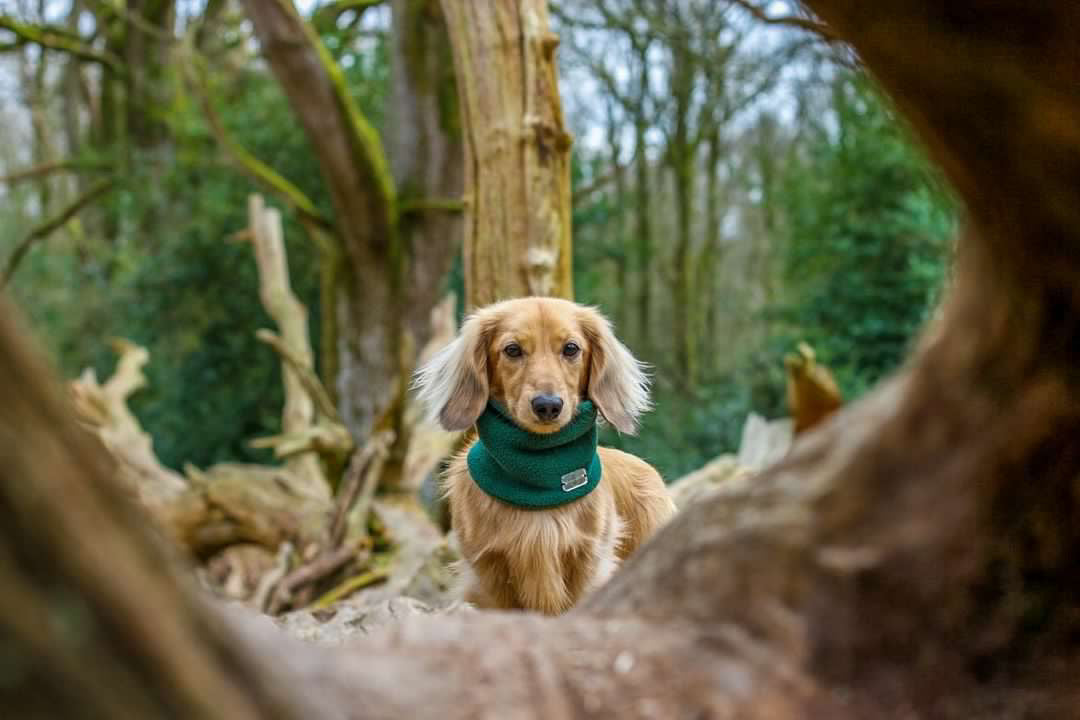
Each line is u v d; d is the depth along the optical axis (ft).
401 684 4.96
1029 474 5.51
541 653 5.45
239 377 58.80
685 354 68.49
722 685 5.25
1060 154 4.92
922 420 5.75
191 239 58.29
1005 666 5.55
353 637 12.80
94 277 68.03
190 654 3.48
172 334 59.47
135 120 66.28
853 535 5.70
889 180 46.78
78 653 3.15
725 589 5.70
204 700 3.46
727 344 84.38
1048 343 5.35
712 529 6.01
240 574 27.81
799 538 5.71
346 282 48.14
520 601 13.37
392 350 48.11
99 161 64.13
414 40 47.75
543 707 5.06
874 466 5.79
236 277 58.80
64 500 3.20
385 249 47.32
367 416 48.26
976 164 5.34
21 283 74.43
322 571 24.67
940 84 5.16
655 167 76.23
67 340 65.05
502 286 19.81
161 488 31.71
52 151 87.71
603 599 6.38
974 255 5.72
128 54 64.18
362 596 23.38
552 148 19.85
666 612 5.79
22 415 3.18
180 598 3.57
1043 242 5.21
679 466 46.01
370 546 26.71
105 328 63.93
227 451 58.39
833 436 6.03
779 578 5.64
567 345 13.28
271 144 57.88
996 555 5.58
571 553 13.19
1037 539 5.53
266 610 23.75
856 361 46.52
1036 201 5.13
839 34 5.72
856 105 48.78
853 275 46.62
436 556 23.25
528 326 13.17
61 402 3.39
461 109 20.47
